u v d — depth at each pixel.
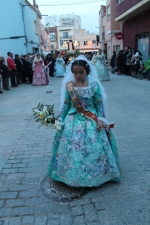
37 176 3.07
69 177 2.61
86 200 2.54
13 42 20.05
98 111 2.63
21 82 13.20
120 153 3.59
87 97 2.52
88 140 2.54
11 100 8.23
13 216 2.35
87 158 2.56
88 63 2.53
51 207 2.46
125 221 2.21
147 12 12.79
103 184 2.81
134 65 12.40
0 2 19.02
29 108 6.86
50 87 11.10
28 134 4.66
